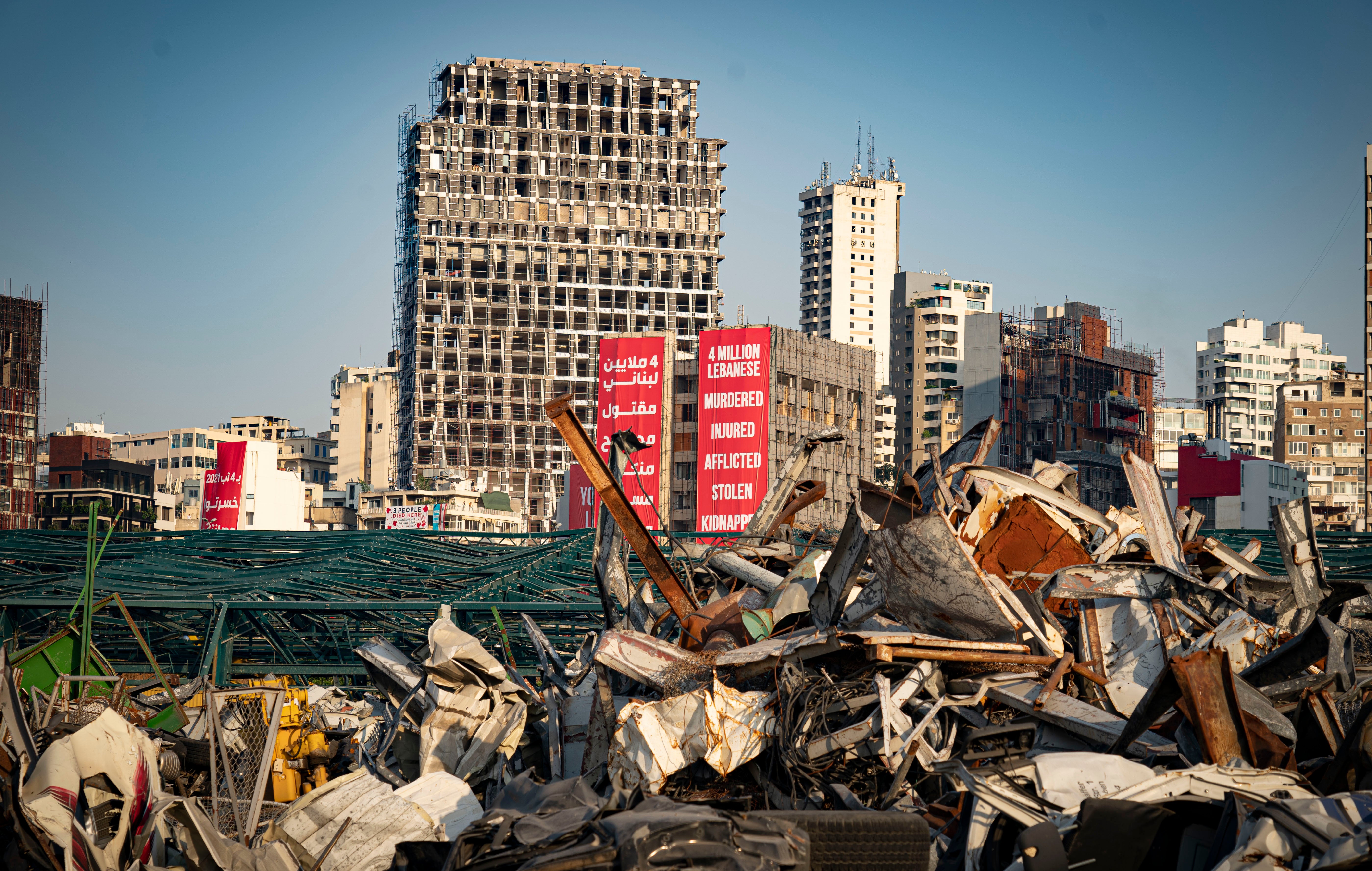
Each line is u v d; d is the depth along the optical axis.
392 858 10.02
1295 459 155.12
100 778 9.20
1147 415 176.25
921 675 10.41
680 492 113.75
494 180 167.12
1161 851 7.38
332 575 31.89
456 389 162.75
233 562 35.16
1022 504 13.98
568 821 7.41
